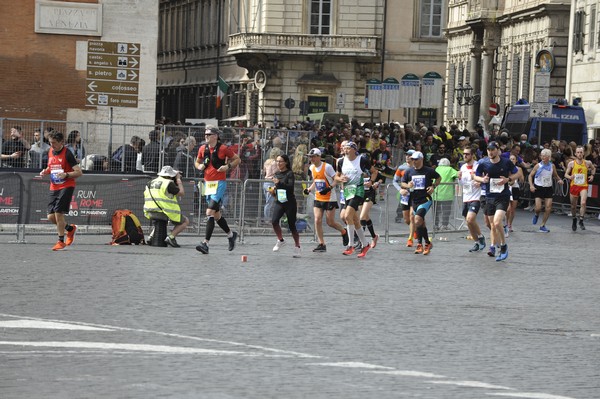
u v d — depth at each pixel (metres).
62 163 55.16
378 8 197.50
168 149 70.81
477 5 183.62
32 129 71.62
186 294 40.44
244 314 36.25
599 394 25.92
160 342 30.73
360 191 57.59
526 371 28.48
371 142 108.19
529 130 122.56
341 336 32.78
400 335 33.31
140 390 24.62
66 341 30.44
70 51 91.06
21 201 61.19
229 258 54.31
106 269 47.50
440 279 48.06
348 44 194.75
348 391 25.22
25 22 90.44
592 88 143.12
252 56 196.38
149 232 63.44
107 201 63.25
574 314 39.00
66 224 56.03
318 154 58.78
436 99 126.56
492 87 183.75
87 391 24.38
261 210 67.38
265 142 74.38
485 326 35.56
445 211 73.00
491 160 57.88
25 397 23.64
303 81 196.00
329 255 57.69
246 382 25.88
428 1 199.50
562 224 84.88
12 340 30.41
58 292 39.88
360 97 197.62
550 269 53.72
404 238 70.81
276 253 57.94
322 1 196.50
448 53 198.38
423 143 111.12
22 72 90.62
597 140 114.88
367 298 41.12
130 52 82.88
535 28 165.38
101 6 91.06
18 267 47.19
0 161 67.81
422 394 25.17
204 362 28.14
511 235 74.75
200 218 66.88
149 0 91.50
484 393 25.50
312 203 69.06
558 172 95.06
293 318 35.78
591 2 144.25
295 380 26.27
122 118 91.75
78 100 91.44
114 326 33.09
